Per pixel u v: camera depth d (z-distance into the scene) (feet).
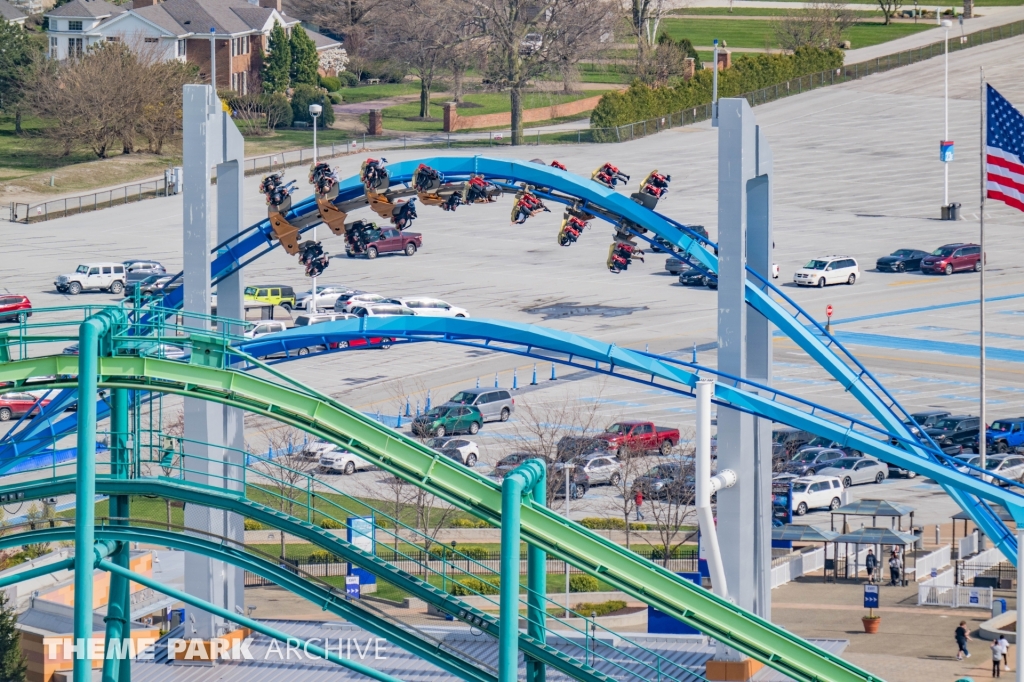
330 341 451.12
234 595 415.64
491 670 308.60
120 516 322.55
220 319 330.34
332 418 306.76
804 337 425.28
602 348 408.67
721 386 393.50
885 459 394.11
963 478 388.98
